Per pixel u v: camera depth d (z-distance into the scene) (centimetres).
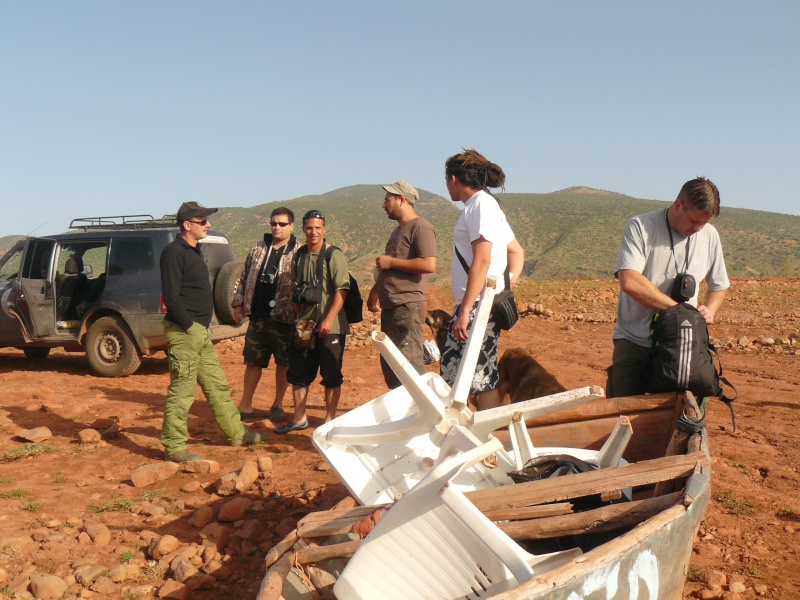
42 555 462
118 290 1120
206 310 676
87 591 422
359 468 393
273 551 331
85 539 491
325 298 721
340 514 343
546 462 378
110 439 746
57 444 728
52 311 1171
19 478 628
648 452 462
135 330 1110
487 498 317
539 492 314
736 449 670
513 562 257
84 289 1173
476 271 498
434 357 645
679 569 286
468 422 368
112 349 1132
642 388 511
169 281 643
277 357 806
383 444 397
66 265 1172
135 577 444
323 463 637
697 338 454
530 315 1859
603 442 464
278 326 798
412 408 427
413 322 632
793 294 2330
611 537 327
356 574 295
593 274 18962
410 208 640
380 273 643
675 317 460
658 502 291
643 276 490
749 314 1888
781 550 464
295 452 689
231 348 1382
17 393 965
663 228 496
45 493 589
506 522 313
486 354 529
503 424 367
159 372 1194
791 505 533
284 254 796
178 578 438
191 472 637
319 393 981
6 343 1210
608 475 315
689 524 278
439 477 279
